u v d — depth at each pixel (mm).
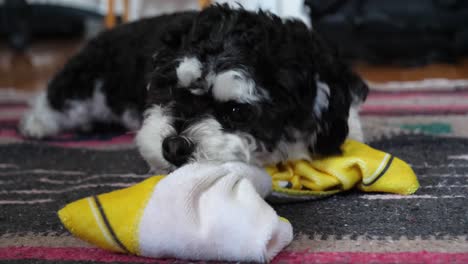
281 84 603
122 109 843
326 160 624
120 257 531
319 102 628
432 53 1425
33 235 573
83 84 869
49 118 874
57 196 652
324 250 529
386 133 782
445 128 814
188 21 677
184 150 585
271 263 514
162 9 1887
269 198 607
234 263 516
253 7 685
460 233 545
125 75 823
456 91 1022
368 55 1434
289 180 618
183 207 520
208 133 593
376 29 1397
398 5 1388
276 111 605
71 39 1863
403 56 1433
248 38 615
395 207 589
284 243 526
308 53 626
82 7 1926
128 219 522
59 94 872
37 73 1346
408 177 616
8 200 646
